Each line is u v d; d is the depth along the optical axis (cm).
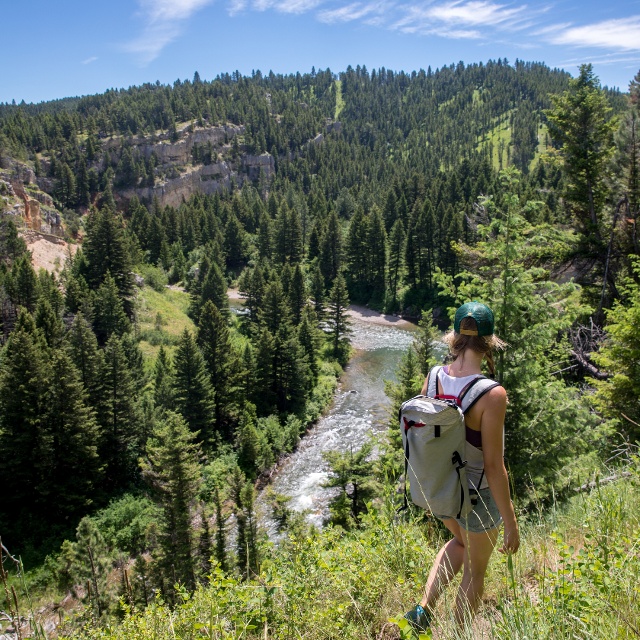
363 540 480
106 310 5997
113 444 4094
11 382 3700
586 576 301
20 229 9325
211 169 17988
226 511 3288
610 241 2200
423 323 3597
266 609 376
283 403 5025
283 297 6862
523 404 1081
